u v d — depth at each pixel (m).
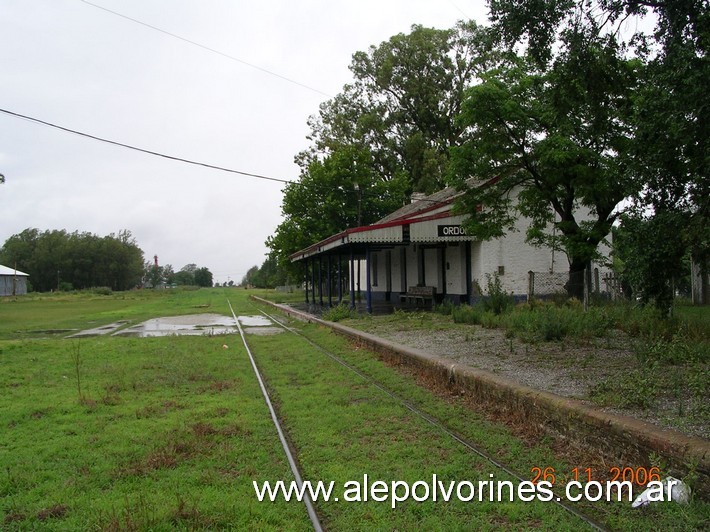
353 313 19.27
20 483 4.48
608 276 17.80
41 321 25.38
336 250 23.95
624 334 11.06
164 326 21.66
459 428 6.01
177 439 5.55
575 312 12.34
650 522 3.66
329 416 6.54
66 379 9.21
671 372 7.14
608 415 4.89
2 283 75.69
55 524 3.71
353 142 45.06
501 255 20.41
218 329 19.69
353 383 8.69
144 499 4.08
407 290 26.84
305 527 3.69
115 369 10.09
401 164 45.91
